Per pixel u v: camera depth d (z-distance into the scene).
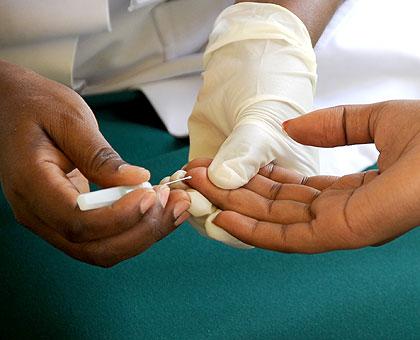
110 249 0.35
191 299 0.41
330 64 0.54
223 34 0.45
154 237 0.35
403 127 0.34
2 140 0.37
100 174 0.34
